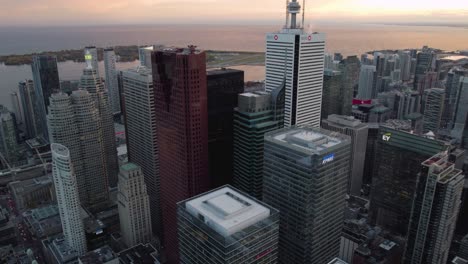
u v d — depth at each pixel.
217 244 175.12
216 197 197.88
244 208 185.38
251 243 180.62
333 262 189.38
